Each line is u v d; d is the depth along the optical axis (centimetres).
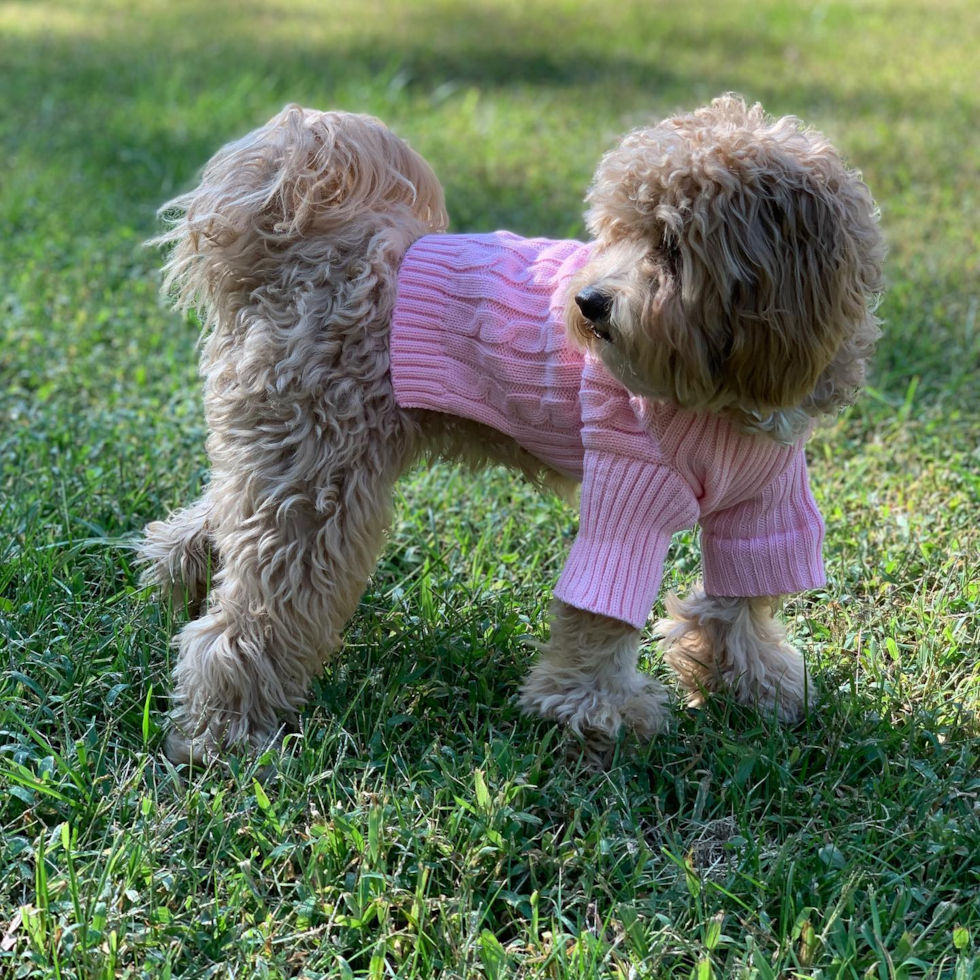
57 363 161
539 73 326
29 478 134
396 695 108
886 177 230
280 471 104
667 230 89
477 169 241
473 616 119
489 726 104
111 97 286
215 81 298
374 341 102
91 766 102
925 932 89
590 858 95
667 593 117
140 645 113
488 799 96
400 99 292
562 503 133
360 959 90
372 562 107
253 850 95
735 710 110
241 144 106
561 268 100
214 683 105
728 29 386
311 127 105
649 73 321
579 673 103
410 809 98
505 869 95
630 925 88
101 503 131
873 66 328
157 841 94
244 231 105
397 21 402
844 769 102
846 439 148
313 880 93
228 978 86
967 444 145
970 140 254
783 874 93
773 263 88
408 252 104
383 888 92
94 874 92
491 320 100
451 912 91
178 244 109
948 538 128
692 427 95
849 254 89
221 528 107
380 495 105
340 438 102
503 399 100
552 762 104
